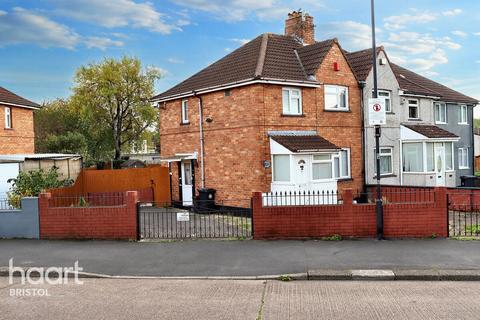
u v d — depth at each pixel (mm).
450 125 30047
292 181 18594
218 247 12484
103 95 47156
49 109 54938
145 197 24078
